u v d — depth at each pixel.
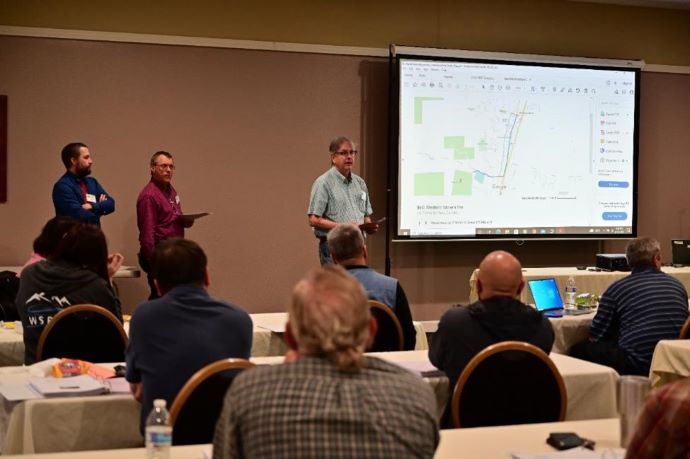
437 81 7.25
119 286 6.71
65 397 2.71
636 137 7.78
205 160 6.87
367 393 1.49
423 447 1.49
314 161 7.13
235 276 6.98
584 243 7.89
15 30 6.45
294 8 7.05
